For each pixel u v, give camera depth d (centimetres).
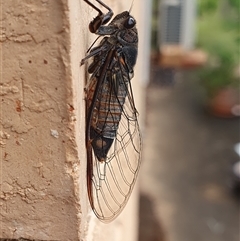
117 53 10
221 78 69
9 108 8
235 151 58
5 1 7
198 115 71
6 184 8
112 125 10
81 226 9
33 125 8
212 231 44
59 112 8
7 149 8
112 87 10
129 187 11
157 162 57
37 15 7
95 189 10
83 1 9
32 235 9
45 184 8
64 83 7
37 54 7
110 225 13
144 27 26
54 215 8
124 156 11
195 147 62
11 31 7
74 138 8
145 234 41
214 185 53
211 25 76
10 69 7
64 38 7
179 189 51
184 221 46
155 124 68
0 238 9
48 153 8
